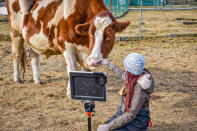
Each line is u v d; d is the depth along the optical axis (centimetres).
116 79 725
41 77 738
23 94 616
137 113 288
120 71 342
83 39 520
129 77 294
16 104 560
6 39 1248
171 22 1914
